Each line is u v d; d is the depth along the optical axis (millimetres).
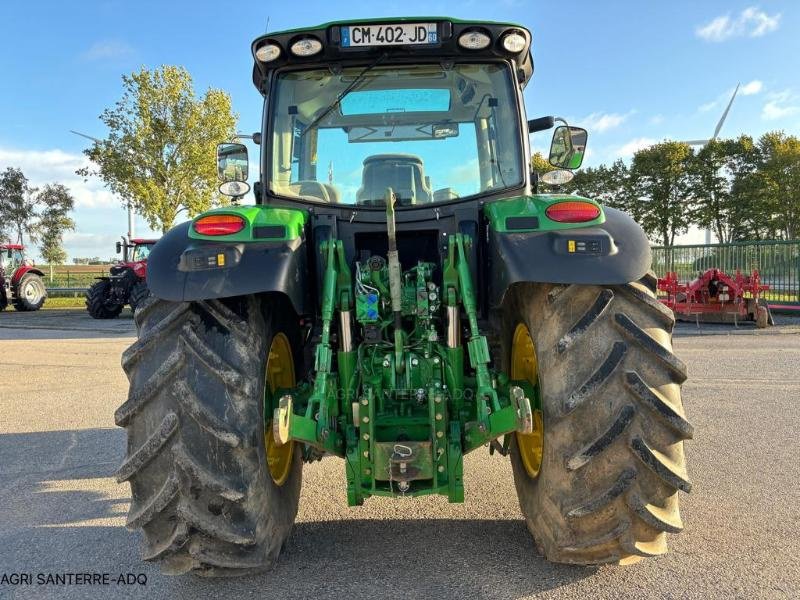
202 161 28625
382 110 3449
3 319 19734
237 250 2535
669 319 2482
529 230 2596
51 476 4352
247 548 2506
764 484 3848
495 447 3639
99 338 13367
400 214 3312
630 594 2547
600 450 2359
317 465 4457
